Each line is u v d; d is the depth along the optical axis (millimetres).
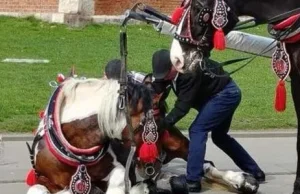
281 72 9312
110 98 7145
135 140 7227
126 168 7129
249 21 9617
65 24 29109
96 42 26516
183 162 11711
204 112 10281
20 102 16422
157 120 8523
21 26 28359
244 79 21625
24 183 10930
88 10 29672
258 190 10891
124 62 7480
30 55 23297
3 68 20750
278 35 9328
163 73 9633
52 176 7281
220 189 10742
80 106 7270
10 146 13250
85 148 7199
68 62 22297
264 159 13156
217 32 9086
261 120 16406
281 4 9320
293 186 10930
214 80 10258
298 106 9672
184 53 9242
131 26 29438
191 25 9172
